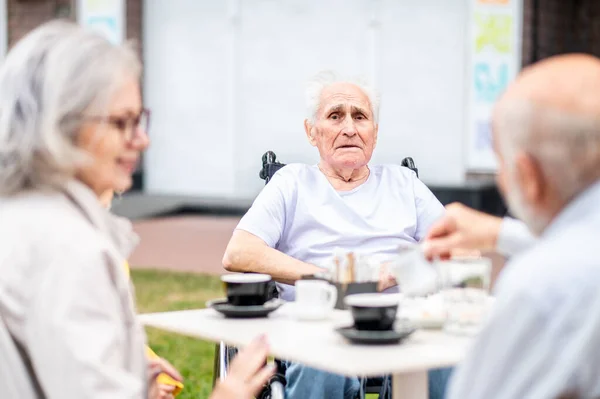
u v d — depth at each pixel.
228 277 2.88
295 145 15.43
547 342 1.70
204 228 13.41
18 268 1.96
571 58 1.86
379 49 14.42
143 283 8.90
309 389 3.15
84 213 2.10
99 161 2.10
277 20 15.30
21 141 2.02
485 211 13.59
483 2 13.59
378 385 3.32
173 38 16.17
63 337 1.90
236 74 15.70
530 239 2.50
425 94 14.14
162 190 16.48
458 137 13.93
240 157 15.85
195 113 16.14
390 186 3.88
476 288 2.55
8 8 16.45
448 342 2.44
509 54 13.79
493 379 1.75
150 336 6.59
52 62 2.04
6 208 2.04
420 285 2.59
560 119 1.74
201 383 5.37
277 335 2.53
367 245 3.74
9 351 1.95
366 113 3.82
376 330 2.41
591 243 1.73
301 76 15.20
